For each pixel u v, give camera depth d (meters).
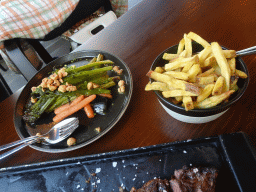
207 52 0.27
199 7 0.47
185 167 0.24
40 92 0.37
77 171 0.27
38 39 0.68
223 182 0.23
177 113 0.26
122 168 0.26
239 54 0.26
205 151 0.26
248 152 0.23
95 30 0.70
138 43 0.44
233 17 0.43
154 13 0.49
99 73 0.39
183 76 0.25
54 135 0.31
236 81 0.24
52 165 0.28
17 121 0.34
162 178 0.25
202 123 0.29
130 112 0.33
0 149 0.29
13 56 0.55
